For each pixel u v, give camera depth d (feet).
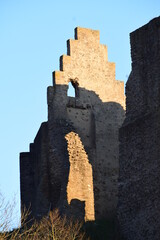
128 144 187.32
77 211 198.80
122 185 186.39
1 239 169.68
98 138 224.94
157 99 183.83
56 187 212.43
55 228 180.96
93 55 231.91
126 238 182.19
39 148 224.33
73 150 204.64
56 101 221.66
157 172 177.78
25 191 230.89
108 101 230.48
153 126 181.78
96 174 220.02
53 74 224.53
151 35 189.57
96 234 187.32
